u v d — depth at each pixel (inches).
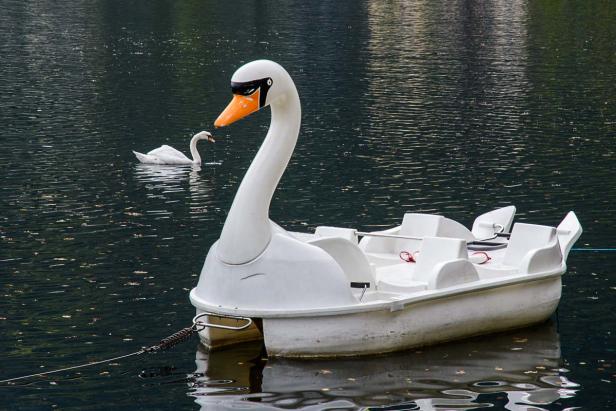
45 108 1268.5
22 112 1232.2
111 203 789.9
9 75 1563.7
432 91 1441.9
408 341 467.8
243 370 451.2
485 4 3068.4
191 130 1155.9
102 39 2105.1
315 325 448.1
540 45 2044.8
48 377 445.4
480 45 2046.0
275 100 464.4
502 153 1000.2
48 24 2378.2
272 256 450.6
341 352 455.2
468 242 572.7
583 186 851.4
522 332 502.0
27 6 2805.1
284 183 858.1
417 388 430.0
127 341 487.5
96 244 660.1
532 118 1219.9
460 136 1096.8
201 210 770.8
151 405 414.9
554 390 430.6
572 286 572.4
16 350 475.8
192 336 495.8
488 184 860.6
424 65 1737.2
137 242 666.8
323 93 1416.1
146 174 909.8
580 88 1473.9
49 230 697.6
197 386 434.6
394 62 1775.3
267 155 459.5
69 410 411.5
